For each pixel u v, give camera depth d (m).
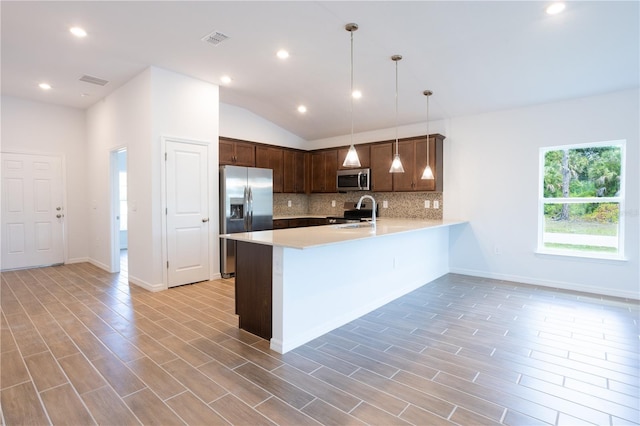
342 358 2.47
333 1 2.76
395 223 4.41
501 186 4.73
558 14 2.83
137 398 1.95
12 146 5.23
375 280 3.60
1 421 1.74
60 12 2.89
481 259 4.95
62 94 5.05
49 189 5.60
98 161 5.48
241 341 2.75
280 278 2.57
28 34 3.25
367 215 6.04
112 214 5.16
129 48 3.56
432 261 4.76
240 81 4.49
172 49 3.58
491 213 4.82
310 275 2.81
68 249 5.80
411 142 5.16
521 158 4.56
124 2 2.76
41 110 5.47
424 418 1.79
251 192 5.05
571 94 4.09
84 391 2.02
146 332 2.90
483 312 3.45
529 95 4.22
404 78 4.16
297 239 2.72
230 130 5.63
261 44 3.47
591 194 4.21
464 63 3.73
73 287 4.28
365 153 5.75
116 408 1.86
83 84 4.60
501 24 3.01
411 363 2.39
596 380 2.16
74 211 5.85
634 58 3.34
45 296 3.89
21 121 5.29
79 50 3.60
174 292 4.07
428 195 5.39
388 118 5.41
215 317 3.27
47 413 1.81
